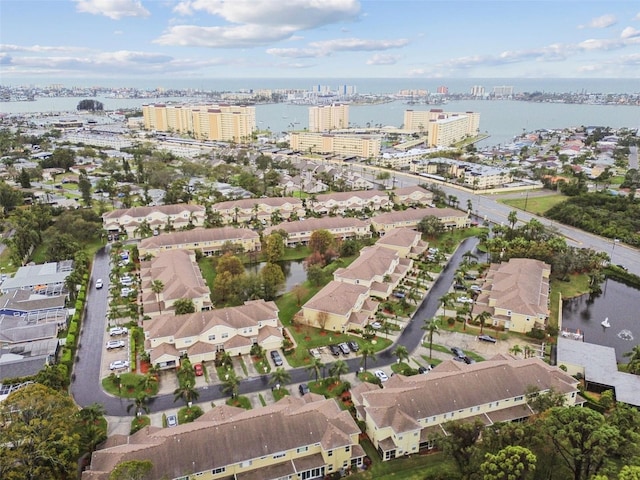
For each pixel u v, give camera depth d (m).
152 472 79.00
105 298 157.12
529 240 196.50
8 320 136.88
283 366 120.56
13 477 73.06
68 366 117.31
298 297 153.62
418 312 147.88
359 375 116.25
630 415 84.62
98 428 92.50
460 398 97.00
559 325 141.75
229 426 86.69
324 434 88.06
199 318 128.00
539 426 86.81
